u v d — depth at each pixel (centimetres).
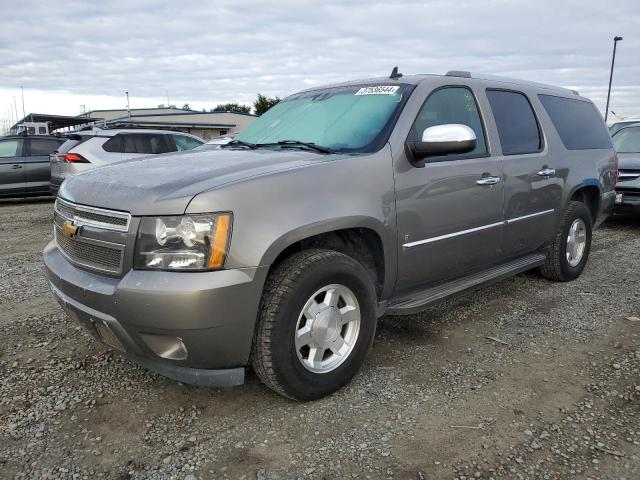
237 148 378
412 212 337
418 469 243
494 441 263
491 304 466
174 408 298
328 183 295
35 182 1257
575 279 540
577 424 277
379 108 360
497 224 408
